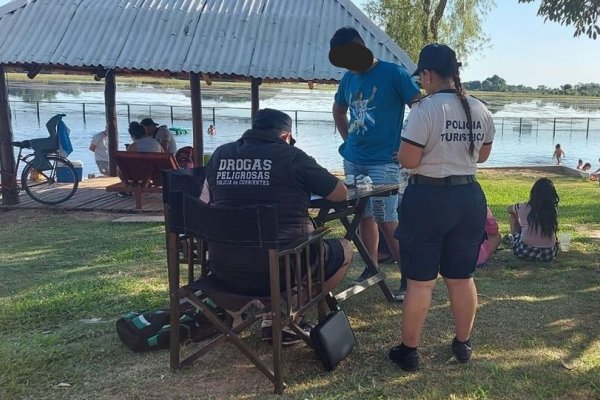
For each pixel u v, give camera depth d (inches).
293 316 119.7
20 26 340.2
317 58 330.6
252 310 131.7
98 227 288.8
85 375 126.7
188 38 339.6
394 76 162.1
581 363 130.1
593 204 384.8
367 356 135.4
